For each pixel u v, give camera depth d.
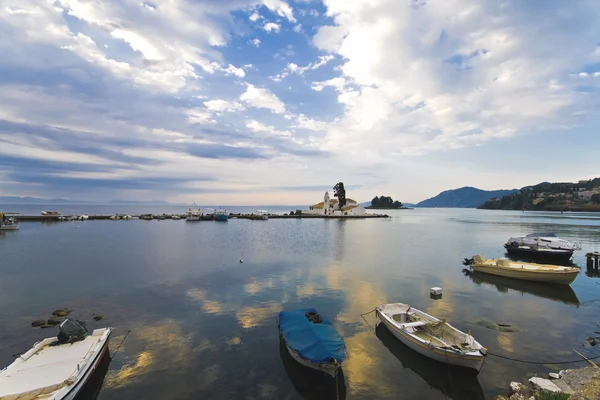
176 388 13.43
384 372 14.69
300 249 50.47
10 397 11.12
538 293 27.89
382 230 87.50
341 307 23.34
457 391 13.36
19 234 67.75
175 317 21.19
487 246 55.97
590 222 116.44
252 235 70.75
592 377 13.68
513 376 14.55
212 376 14.30
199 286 28.56
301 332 15.88
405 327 17.31
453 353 14.31
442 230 88.06
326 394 13.07
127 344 17.28
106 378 14.09
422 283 30.50
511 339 18.41
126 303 23.89
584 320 21.62
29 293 26.12
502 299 26.08
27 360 13.50
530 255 43.72
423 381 14.01
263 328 19.50
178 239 61.97
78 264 37.28
